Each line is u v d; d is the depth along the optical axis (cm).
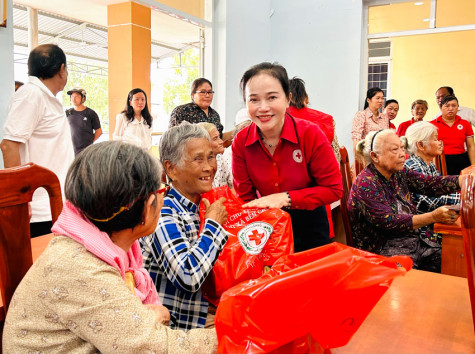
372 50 578
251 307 66
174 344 77
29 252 104
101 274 74
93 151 78
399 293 109
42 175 109
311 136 152
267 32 618
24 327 75
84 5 566
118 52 568
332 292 63
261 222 123
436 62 543
